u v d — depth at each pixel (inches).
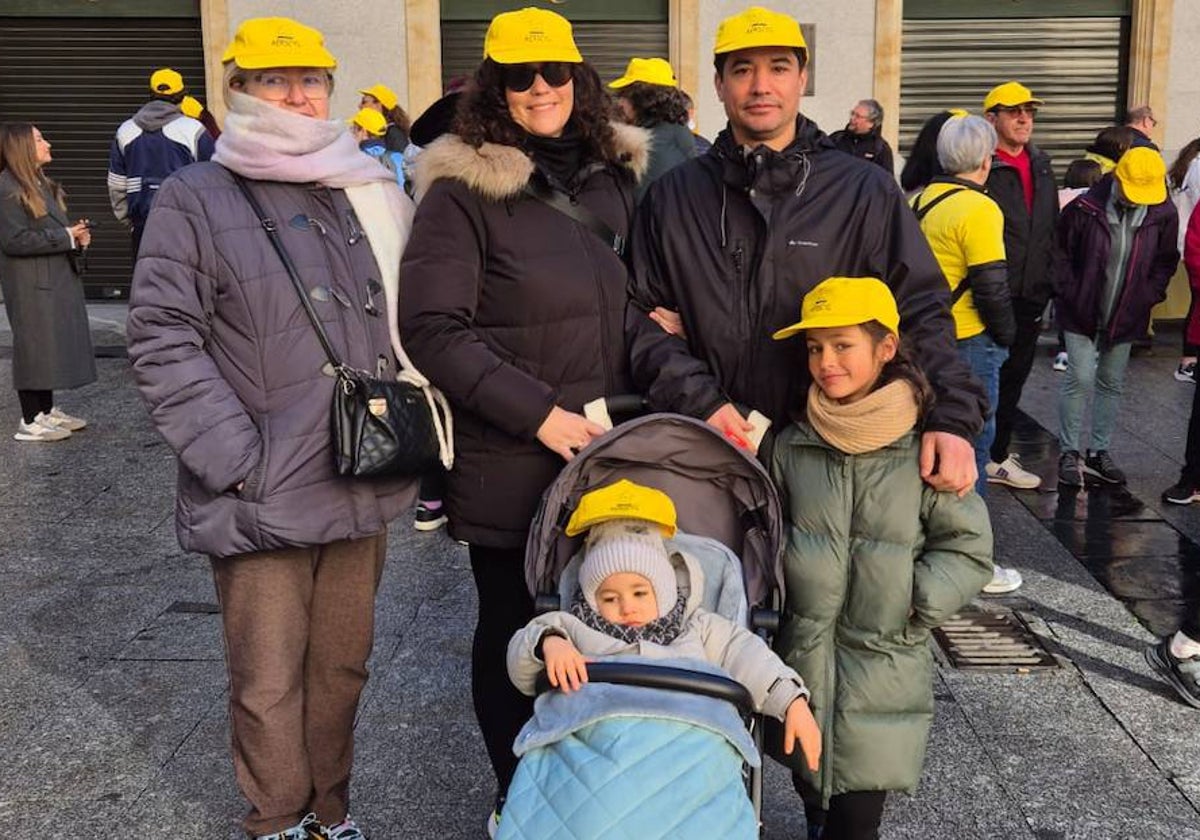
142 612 194.9
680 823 91.2
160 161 369.1
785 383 119.0
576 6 490.9
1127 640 185.0
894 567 109.0
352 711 128.6
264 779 119.3
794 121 120.8
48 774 146.0
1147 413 325.1
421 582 208.2
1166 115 489.4
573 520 106.3
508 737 128.4
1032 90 498.9
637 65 214.4
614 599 102.4
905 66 496.7
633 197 129.4
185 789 142.6
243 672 118.5
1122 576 212.4
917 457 110.9
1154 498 256.8
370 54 484.7
